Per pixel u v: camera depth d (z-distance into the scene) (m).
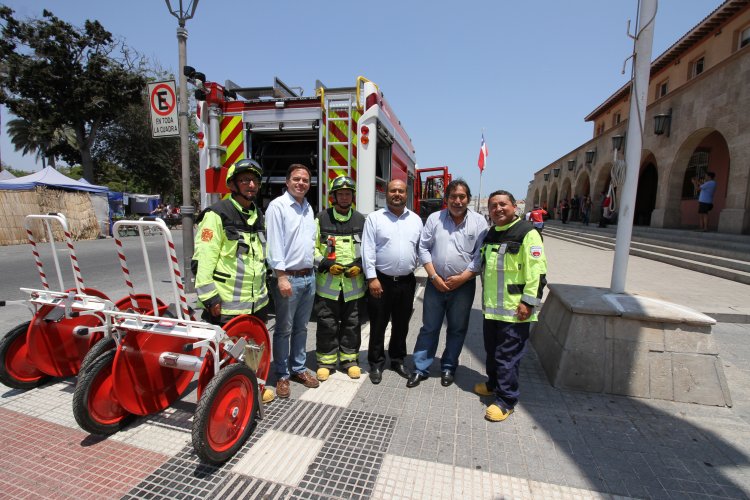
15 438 2.64
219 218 2.82
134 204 28.89
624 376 3.33
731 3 13.12
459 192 3.24
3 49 23.00
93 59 24.47
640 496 2.21
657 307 3.40
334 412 3.04
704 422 2.95
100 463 2.42
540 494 2.21
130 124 27.94
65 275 8.20
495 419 2.93
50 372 3.26
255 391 2.74
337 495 2.18
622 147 15.61
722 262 8.38
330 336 3.63
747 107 9.82
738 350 4.46
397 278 3.55
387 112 5.59
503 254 3.02
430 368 3.94
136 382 2.72
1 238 14.02
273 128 5.03
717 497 2.21
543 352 3.97
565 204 23.34
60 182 16.28
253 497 2.16
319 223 3.61
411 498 2.17
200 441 2.25
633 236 12.68
